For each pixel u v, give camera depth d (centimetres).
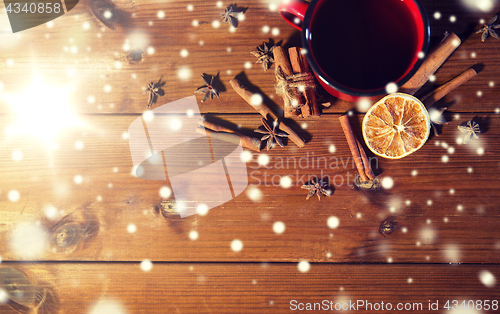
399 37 50
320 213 56
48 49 56
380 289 56
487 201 55
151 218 56
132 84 56
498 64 55
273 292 56
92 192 57
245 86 55
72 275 56
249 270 56
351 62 51
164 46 56
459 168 55
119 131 56
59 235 56
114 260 56
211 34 56
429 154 55
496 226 55
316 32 50
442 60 53
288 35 56
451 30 55
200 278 56
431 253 55
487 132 55
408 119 53
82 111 56
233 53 56
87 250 56
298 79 54
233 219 56
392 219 56
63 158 57
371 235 56
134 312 56
